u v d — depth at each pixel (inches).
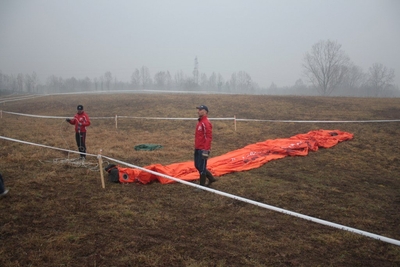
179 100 1090.1
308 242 182.2
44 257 156.3
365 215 225.9
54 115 908.0
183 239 180.7
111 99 1232.2
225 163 343.6
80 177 294.2
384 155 423.2
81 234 180.2
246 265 156.2
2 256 154.5
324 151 434.6
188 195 254.4
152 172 259.6
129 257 159.2
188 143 498.6
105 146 465.1
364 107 880.9
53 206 221.1
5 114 976.9
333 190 279.4
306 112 816.9
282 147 408.8
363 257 169.0
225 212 222.4
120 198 243.1
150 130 639.8
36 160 354.0
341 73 2539.4
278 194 262.5
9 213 205.5
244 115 798.5
